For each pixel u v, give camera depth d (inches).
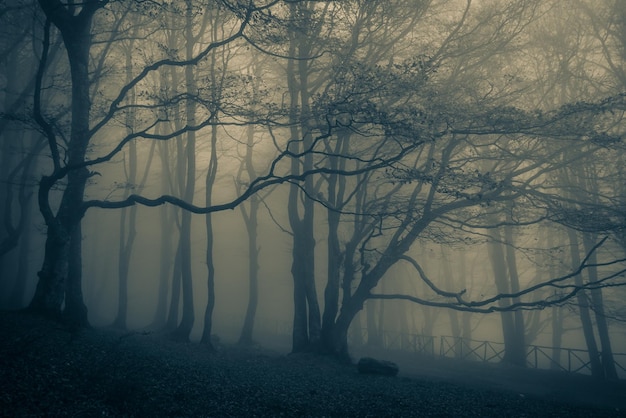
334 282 836.6
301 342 845.8
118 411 307.7
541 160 711.7
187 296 906.1
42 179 612.7
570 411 479.5
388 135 526.9
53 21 658.2
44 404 285.4
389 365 684.7
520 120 611.5
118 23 775.1
